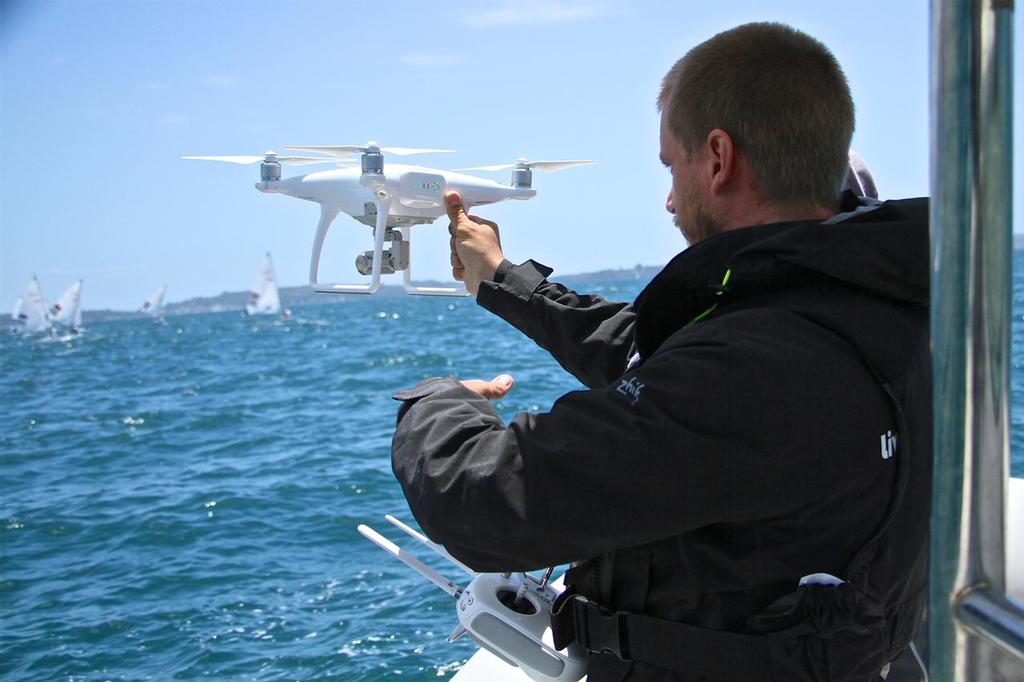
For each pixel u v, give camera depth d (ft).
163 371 87.20
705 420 3.84
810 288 4.23
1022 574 7.71
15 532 25.20
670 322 4.63
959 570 2.73
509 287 6.18
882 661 4.39
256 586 19.03
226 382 68.49
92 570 21.22
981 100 2.56
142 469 34.73
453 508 4.17
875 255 4.07
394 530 22.65
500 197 6.34
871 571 4.09
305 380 63.98
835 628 4.05
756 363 3.89
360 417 44.29
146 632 16.89
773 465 3.86
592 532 3.95
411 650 14.98
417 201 5.93
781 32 4.50
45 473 35.29
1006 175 2.60
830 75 4.44
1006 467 2.70
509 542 4.07
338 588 18.44
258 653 15.49
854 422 3.96
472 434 4.39
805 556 4.09
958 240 2.62
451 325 124.67
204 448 38.70
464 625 5.45
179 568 20.89
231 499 27.25
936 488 2.76
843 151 4.50
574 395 4.17
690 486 3.85
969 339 2.64
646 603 4.42
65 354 137.59
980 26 2.54
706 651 4.25
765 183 4.43
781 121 4.34
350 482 28.53
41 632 17.20
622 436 3.90
